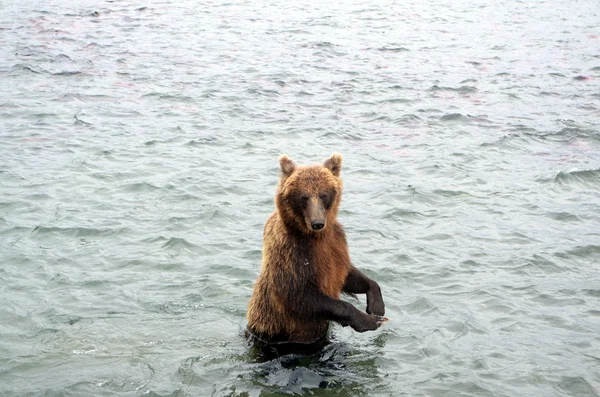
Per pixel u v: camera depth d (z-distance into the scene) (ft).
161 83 68.95
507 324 30.30
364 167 49.32
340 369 27.30
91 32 91.40
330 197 26.43
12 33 88.74
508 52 87.66
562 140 56.03
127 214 40.55
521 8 119.24
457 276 34.47
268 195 43.91
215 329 29.91
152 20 100.63
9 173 45.68
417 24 104.17
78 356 27.76
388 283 33.81
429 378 26.63
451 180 47.21
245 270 34.65
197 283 33.42
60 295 32.07
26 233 37.88
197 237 38.01
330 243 27.43
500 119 61.21
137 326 29.91
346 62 80.43
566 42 93.97
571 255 36.76
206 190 44.24
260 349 28.48
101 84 67.77
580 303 32.01
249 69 75.66
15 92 63.82
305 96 66.69
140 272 34.37
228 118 59.21
